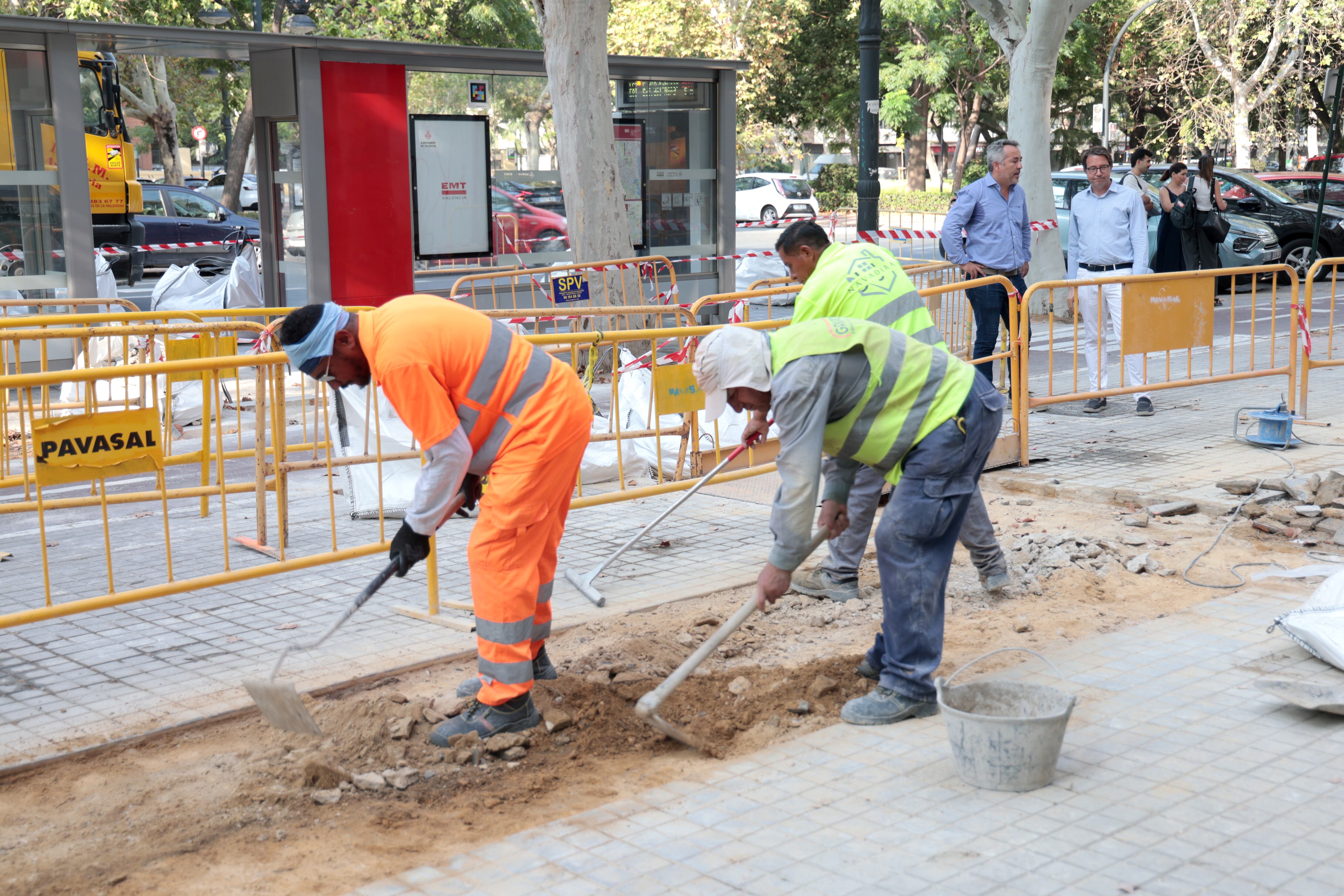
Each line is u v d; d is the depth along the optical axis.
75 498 7.80
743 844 3.31
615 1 36.78
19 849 3.37
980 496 5.33
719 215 15.05
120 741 4.05
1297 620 4.68
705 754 4.00
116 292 13.56
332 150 12.23
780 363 3.92
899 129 39.53
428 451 3.80
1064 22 15.25
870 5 14.77
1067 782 3.63
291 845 3.38
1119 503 7.11
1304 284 18.75
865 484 5.31
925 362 4.05
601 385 10.80
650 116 14.40
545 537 4.02
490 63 13.12
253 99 12.78
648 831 3.41
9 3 24.67
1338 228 18.67
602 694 4.37
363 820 3.54
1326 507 6.71
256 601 5.65
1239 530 6.47
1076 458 8.16
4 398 7.19
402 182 12.66
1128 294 8.39
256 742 4.12
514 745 3.95
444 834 3.46
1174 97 37.72
